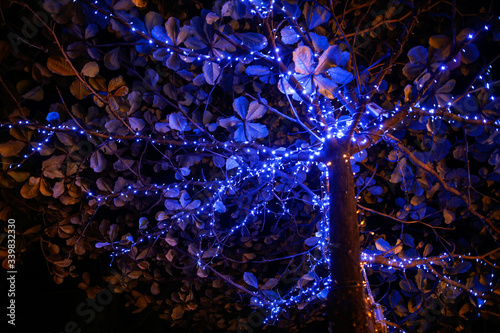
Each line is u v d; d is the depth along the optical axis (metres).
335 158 2.54
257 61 2.89
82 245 3.43
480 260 3.56
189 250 3.62
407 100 2.64
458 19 2.91
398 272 4.10
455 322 3.71
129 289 3.98
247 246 4.11
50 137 2.92
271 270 4.59
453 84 2.56
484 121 2.77
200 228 3.58
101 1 2.37
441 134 3.05
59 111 2.59
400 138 3.32
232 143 3.09
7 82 2.74
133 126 2.84
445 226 4.06
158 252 4.06
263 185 3.54
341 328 2.16
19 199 3.26
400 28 3.43
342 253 2.29
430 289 3.57
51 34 2.29
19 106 2.49
